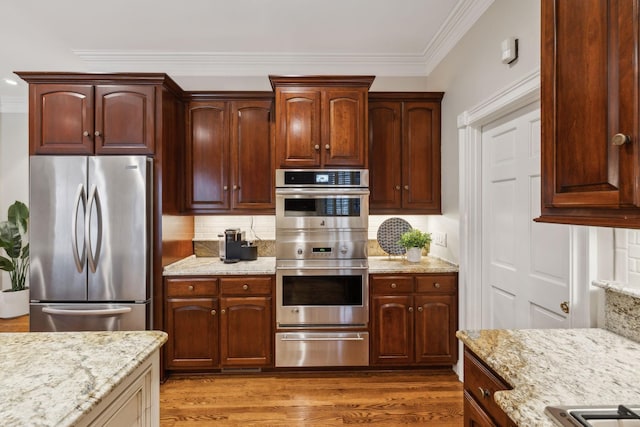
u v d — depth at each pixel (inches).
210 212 118.1
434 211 118.3
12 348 45.2
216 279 104.5
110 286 97.7
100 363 40.8
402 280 105.6
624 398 33.5
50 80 101.7
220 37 115.0
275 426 82.1
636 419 29.4
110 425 37.4
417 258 114.8
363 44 120.2
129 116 102.3
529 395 34.2
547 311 69.9
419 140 117.9
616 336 49.3
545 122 43.4
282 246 106.2
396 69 132.3
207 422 83.6
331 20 104.7
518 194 79.5
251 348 105.1
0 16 101.0
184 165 117.3
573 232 56.4
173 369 105.0
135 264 98.0
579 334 50.1
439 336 105.8
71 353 43.6
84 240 96.7
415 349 105.8
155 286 102.5
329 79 106.6
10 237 150.6
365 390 97.9
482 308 96.0
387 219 126.4
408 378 104.7
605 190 34.5
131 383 41.9
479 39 91.4
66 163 96.7
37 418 29.8
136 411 43.5
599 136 35.2
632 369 39.5
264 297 105.6
